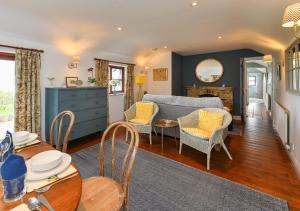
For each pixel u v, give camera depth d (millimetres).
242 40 4539
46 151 1174
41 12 2637
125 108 5719
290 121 2943
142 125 3523
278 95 4383
